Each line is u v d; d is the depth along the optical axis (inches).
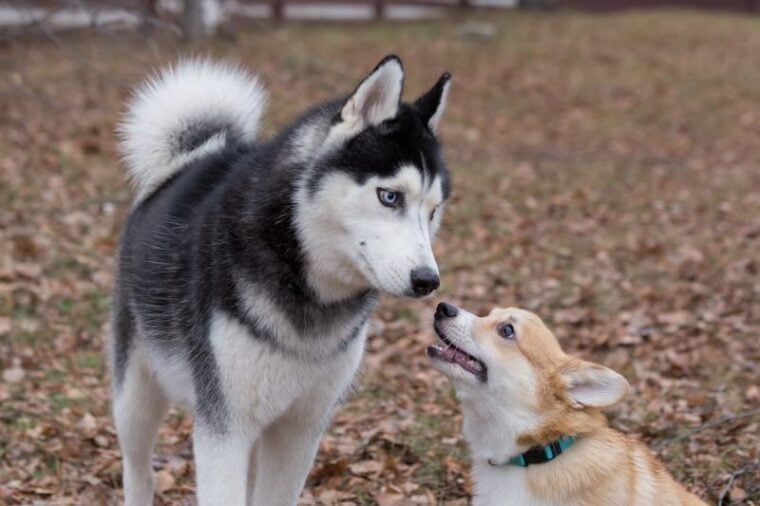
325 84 737.6
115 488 254.2
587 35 1067.3
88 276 378.9
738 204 541.3
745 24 1161.4
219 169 219.6
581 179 593.0
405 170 187.5
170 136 236.7
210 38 809.5
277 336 191.5
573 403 206.4
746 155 682.2
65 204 445.4
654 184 590.2
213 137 237.1
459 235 462.9
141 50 669.9
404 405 305.1
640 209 528.1
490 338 210.2
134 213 237.6
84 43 708.0
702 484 247.1
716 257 438.6
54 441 269.6
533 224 490.3
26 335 331.3
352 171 187.3
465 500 249.6
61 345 328.8
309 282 191.6
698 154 685.9
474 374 210.5
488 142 681.0
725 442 266.1
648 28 1112.8
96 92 636.7
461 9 1190.9
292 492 215.6
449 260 428.8
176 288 206.8
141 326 217.6
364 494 253.4
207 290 196.9
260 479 216.8
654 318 366.3
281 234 190.5
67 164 504.1
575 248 455.5
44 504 240.8
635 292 394.6
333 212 187.6
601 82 885.2
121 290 228.5
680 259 435.5
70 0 439.5
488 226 479.2
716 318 360.2
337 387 206.4
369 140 189.2
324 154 191.0
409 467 266.4
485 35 1013.8
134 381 224.4
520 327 212.1
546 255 443.2
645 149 697.0
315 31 973.8
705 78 905.5
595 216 510.6
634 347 342.0
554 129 738.8
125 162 245.8
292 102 663.1
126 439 227.3
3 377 301.7
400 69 189.9
